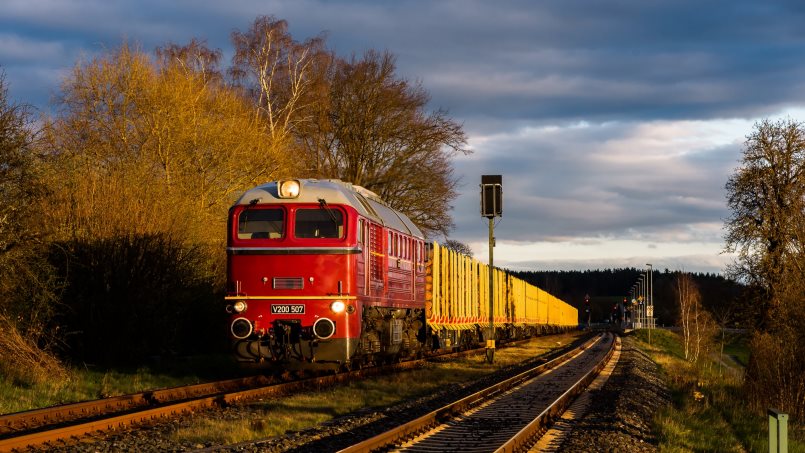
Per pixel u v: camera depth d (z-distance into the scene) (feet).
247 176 106.01
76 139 95.40
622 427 45.34
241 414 44.34
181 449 34.22
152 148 98.99
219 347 93.81
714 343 208.64
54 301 65.05
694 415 60.13
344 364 66.64
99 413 44.34
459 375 77.05
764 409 70.74
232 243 61.11
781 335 78.84
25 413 39.75
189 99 101.04
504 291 144.66
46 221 68.74
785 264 90.27
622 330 393.70
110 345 71.56
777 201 131.23
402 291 78.07
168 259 75.36
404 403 52.16
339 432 39.78
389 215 77.25
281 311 59.77
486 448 36.06
